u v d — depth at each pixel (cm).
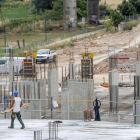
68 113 5431
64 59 13575
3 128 4144
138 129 4072
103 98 7319
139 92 5034
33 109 5362
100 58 13188
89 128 4147
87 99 5744
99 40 17088
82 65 5922
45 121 4716
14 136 3634
